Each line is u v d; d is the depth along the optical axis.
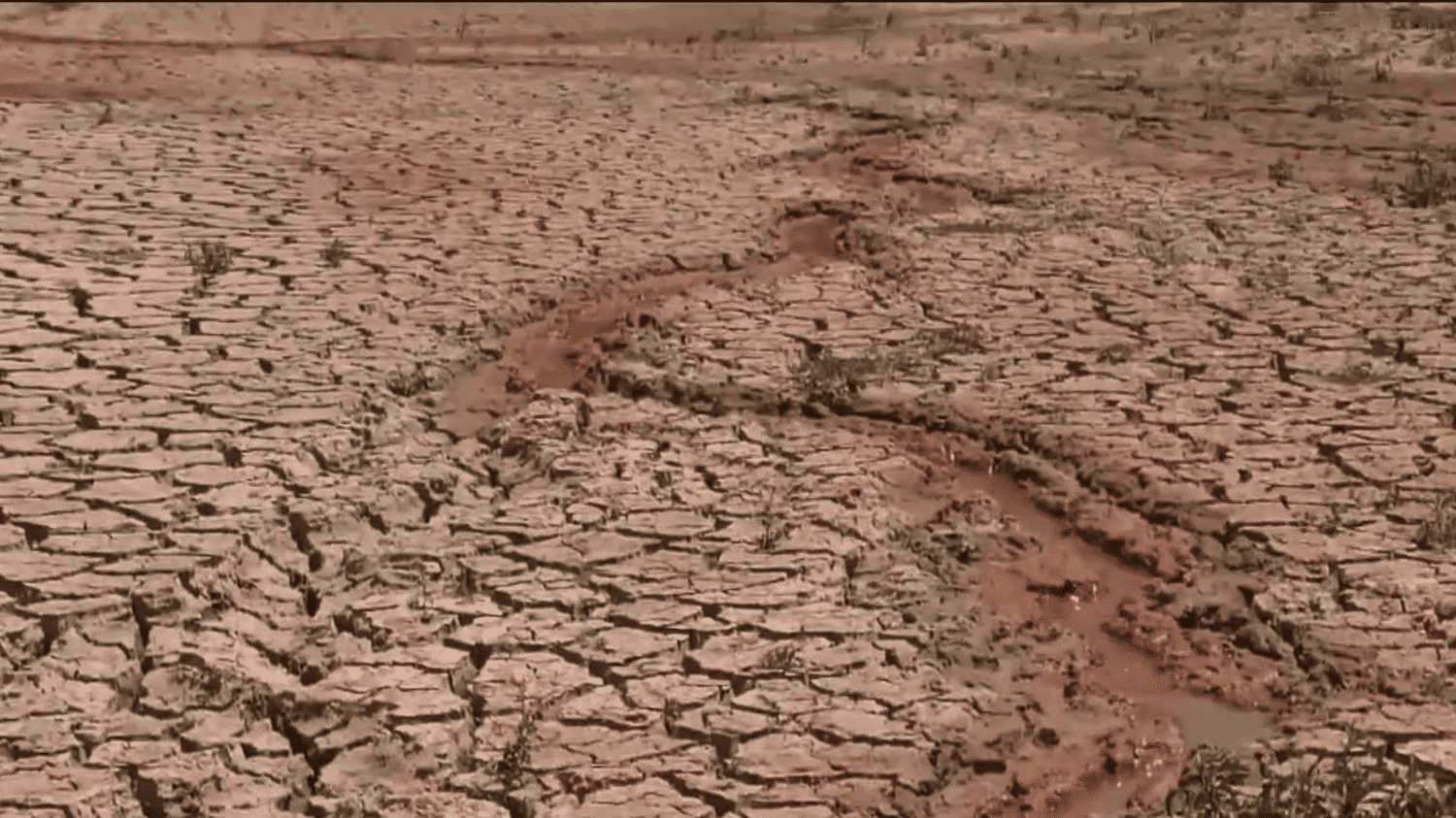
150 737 5.64
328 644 6.27
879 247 11.56
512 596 6.66
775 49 20.00
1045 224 12.12
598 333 9.88
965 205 12.77
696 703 6.01
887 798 5.56
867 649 6.39
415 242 11.24
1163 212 12.48
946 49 19.81
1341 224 12.11
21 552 6.69
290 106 15.52
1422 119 15.41
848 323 9.98
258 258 10.62
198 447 7.77
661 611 6.61
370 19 22.55
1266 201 12.78
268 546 6.93
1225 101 16.42
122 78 16.19
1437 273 10.92
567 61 19.05
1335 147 14.48
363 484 7.51
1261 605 6.80
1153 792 5.70
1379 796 5.50
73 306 9.46
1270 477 7.91
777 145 14.55
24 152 12.74
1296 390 8.95
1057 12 22.97
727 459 8.04
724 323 9.94
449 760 5.64
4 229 10.76
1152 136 14.99
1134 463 8.08
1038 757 5.86
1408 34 19.28
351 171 13.07
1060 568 7.25
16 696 5.80
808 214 12.62
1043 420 8.56
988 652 6.47
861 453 8.16
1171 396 8.88
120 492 7.27
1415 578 6.95
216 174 12.65
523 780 5.54
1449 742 5.84
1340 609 6.74
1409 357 9.40
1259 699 6.27
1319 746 5.84
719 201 12.67
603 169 13.52
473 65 18.67
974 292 10.56
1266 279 10.78
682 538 7.21
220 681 5.94
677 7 24.92
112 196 11.77
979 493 7.84
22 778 5.36
